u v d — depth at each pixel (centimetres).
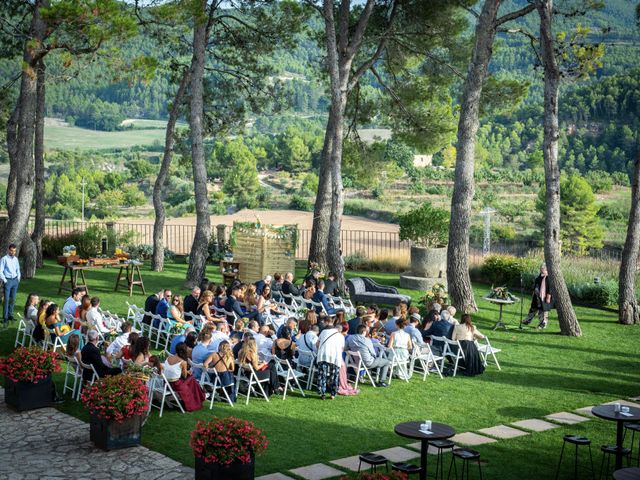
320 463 982
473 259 2773
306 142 13950
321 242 2620
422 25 2600
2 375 1313
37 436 1073
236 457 862
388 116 2933
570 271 2509
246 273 2433
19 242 1900
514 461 1016
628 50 14462
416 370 1536
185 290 2267
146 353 1209
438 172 10400
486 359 1639
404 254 2891
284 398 1297
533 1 1867
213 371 1230
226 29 2770
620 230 5881
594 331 1947
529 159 13062
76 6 1645
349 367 1428
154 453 1008
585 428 1181
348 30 2662
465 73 2677
